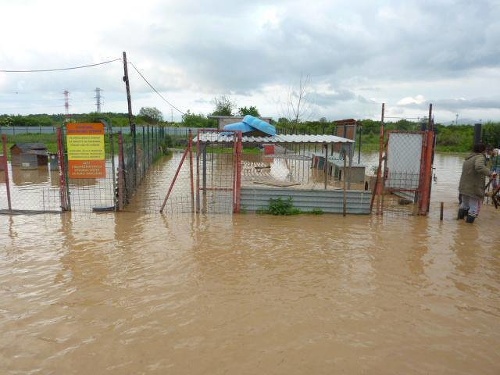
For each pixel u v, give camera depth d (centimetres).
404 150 1112
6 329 475
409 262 720
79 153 1043
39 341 450
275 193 1086
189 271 661
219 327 484
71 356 423
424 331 483
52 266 678
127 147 1205
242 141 1137
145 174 1798
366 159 2942
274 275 649
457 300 569
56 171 1923
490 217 1095
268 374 396
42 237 844
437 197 1428
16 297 559
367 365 413
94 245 791
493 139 3156
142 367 405
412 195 1232
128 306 535
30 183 1595
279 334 470
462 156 3722
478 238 879
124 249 768
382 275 657
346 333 475
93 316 508
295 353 432
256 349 439
